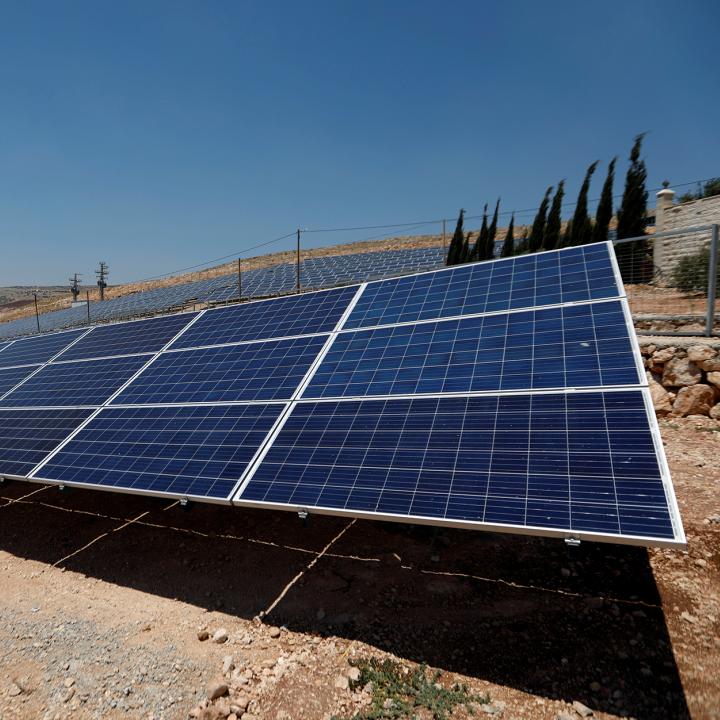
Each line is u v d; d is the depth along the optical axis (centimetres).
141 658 621
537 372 739
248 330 1287
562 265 1001
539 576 702
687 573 655
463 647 588
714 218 1955
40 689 585
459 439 662
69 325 4138
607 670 530
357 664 577
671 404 1221
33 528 1055
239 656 610
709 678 504
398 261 3653
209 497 703
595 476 543
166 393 1085
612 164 2583
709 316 1233
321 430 776
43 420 1158
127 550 916
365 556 809
